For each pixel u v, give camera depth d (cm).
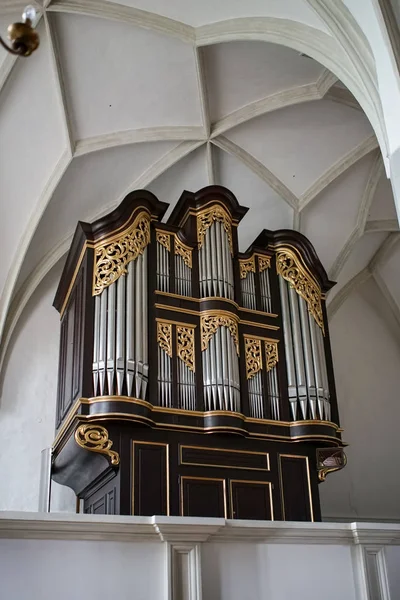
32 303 1162
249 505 817
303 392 913
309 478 875
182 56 963
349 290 1447
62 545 578
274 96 1052
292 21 822
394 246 1377
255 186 1192
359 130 1121
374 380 1432
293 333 960
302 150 1148
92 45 933
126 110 1030
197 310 895
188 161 1134
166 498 772
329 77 1005
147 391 815
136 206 909
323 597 660
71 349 919
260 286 984
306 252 1032
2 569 552
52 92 972
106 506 793
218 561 633
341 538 691
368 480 1334
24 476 1064
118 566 588
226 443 835
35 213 1074
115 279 864
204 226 962
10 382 1112
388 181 1218
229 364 863
